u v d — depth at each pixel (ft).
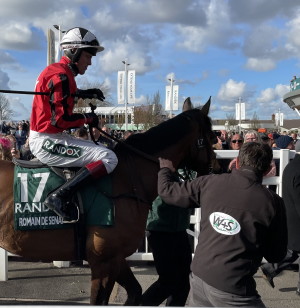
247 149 7.57
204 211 7.56
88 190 9.46
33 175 9.64
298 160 12.34
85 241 9.45
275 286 14.32
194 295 7.54
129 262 16.85
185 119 10.71
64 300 12.98
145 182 10.09
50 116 9.25
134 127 94.02
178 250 10.86
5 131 42.65
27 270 15.75
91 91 9.86
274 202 7.25
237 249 7.12
